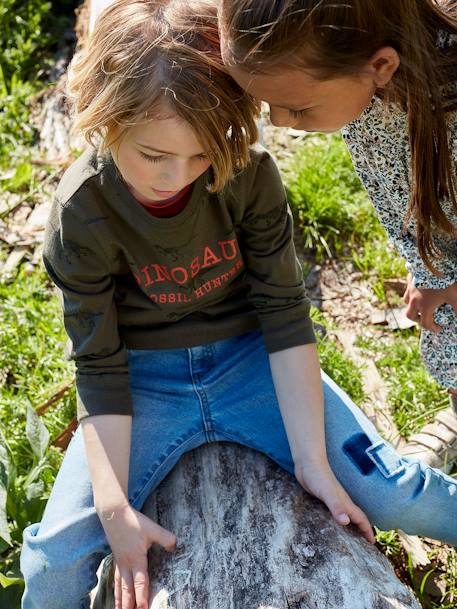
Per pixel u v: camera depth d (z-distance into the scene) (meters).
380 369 2.98
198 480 2.14
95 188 1.99
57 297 3.28
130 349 2.27
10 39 4.39
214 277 2.17
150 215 1.99
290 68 1.64
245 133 1.85
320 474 2.03
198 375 2.27
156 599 1.89
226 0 1.63
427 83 1.76
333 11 1.59
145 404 2.23
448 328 2.40
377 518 2.12
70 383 2.91
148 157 1.80
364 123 2.04
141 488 2.15
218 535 1.97
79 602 2.15
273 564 1.85
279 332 2.17
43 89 4.16
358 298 3.21
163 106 1.71
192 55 1.72
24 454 2.76
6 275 3.41
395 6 1.67
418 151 1.87
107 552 2.09
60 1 4.56
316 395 2.13
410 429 2.80
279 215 2.12
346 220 3.41
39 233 3.59
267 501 2.02
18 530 2.46
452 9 1.85
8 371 3.10
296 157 3.59
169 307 2.19
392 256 3.29
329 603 1.76
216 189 1.88
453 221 2.19
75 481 2.13
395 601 1.78
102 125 1.77
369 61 1.68
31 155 3.90
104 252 2.04
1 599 2.29
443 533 2.17
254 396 2.23
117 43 1.75
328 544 1.88
